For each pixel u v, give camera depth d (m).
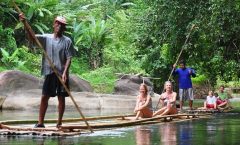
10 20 26.86
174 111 12.74
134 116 12.45
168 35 19.45
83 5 32.09
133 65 26.70
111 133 8.59
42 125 8.85
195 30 17.84
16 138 7.70
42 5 26.94
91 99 18.81
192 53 19.81
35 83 18.84
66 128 8.61
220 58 18.59
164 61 25.58
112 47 27.78
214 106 17.08
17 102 17.27
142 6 26.75
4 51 23.19
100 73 24.75
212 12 16.69
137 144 6.80
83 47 27.92
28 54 25.05
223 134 8.33
